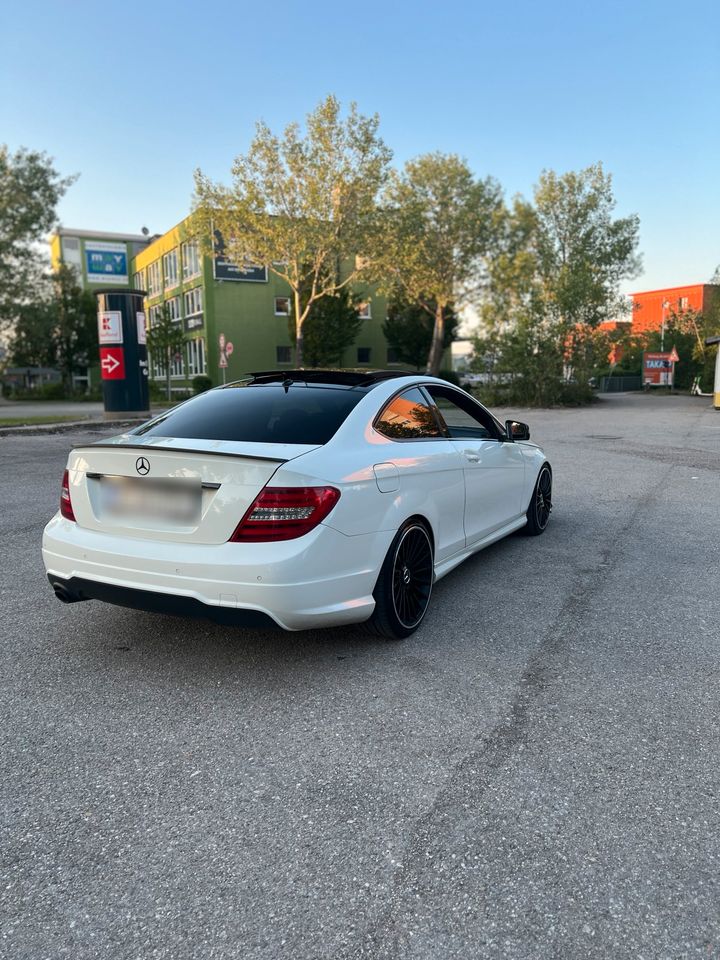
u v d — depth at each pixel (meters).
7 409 32.72
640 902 2.00
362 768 2.69
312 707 3.17
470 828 2.33
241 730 2.97
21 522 6.95
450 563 4.55
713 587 4.89
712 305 43.47
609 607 4.49
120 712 3.13
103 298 21.02
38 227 36.94
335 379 4.28
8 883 2.09
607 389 53.19
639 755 2.77
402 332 45.09
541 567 5.39
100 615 4.35
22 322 37.97
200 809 2.44
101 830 2.33
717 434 16.28
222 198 27.44
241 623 3.19
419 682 3.42
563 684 3.40
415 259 34.06
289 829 2.33
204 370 44.00
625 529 6.66
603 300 29.86
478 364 30.88
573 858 2.18
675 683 3.41
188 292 45.72
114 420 20.73
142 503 3.41
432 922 1.93
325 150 26.64
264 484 3.18
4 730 2.98
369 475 3.56
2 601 4.61
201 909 1.99
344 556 3.38
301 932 1.90
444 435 4.64
